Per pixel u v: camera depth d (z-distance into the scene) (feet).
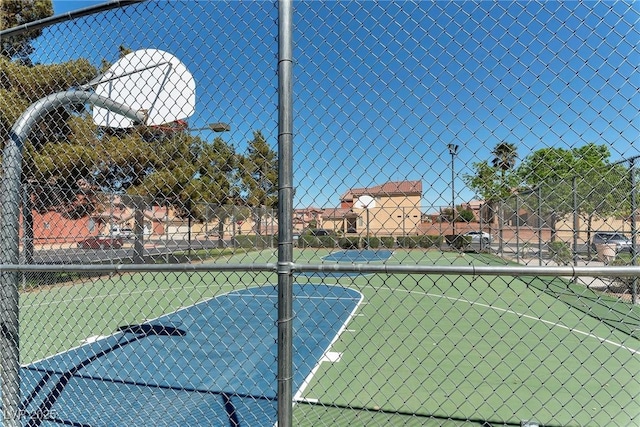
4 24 34.58
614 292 18.52
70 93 9.16
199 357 15.80
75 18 8.06
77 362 14.99
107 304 26.99
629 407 10.67
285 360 5.73
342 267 5.76
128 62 9.68
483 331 19.35
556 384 12.49
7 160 8.46
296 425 9.84
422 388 12.34
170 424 9.91
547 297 27.40
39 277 25.00
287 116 5.99
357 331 19.54
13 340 8.29
